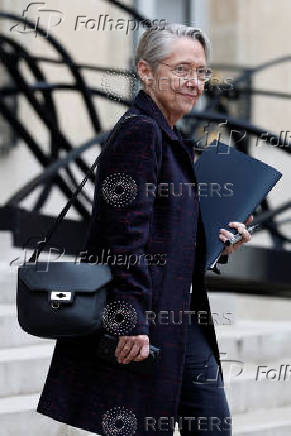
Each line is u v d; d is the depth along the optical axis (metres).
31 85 15.99
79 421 8.14
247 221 9.06
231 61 25.14
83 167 15.77
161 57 8.46
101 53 20.50
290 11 24.95
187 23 24.95
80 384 8.19
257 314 23.17
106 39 20.48
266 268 16.91
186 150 8.38
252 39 25.00
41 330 7.96
